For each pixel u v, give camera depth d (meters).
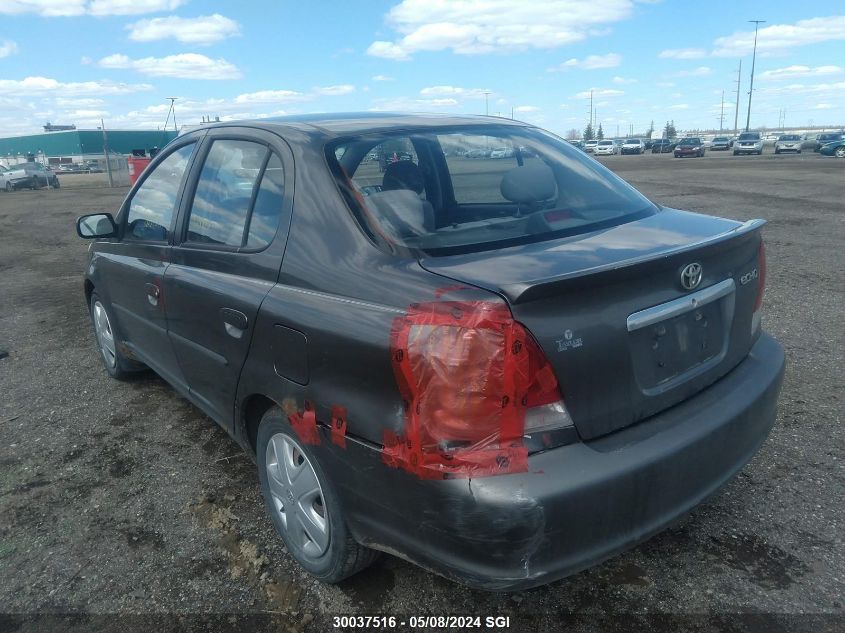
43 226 15.27
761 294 2.88
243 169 3.10
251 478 3.54
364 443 2.17
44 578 2.80
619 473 2.03
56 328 6.47
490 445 1.93
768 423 2.68
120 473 3.63
